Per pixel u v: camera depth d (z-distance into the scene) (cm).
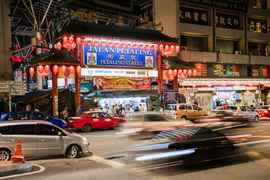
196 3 4906
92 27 3475
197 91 4531
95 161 1511
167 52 3825
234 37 5250
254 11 5428
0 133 1516
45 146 1573
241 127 1861
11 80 3788
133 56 3659
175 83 3981
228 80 4822
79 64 3269
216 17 5122
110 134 2631
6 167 1291
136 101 3791
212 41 5019
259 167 1258
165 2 4619
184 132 1292
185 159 1226
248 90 5003
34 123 1586
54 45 3409
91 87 3566
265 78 5256
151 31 3912
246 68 5247
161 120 2028
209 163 1256
